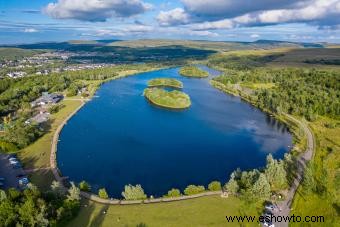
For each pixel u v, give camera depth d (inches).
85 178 7504.9
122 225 5398.6
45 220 5027.1
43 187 6870.1
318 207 6058.1
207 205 6048.2
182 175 7849.4
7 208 5083.7
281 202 6190.9
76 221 5492.1
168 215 5703.7
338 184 6663.4
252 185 6446.9
